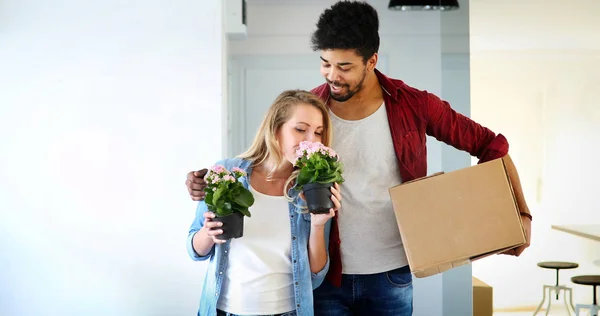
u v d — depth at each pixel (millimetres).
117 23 3512
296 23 3988
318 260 2400
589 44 3318
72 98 3514
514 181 2900
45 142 3512
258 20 3988
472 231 2504
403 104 2865
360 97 2852
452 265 2547
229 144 3965
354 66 2799
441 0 3713
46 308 3531
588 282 3311
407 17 4098
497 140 2920
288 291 2344
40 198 3516
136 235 3527
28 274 3521
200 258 2414
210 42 3521
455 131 2938
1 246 3516
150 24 3518
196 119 3518
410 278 2826
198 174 2436
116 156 3520
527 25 3352
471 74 3396
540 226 3334
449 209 2520
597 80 3307
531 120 3344
